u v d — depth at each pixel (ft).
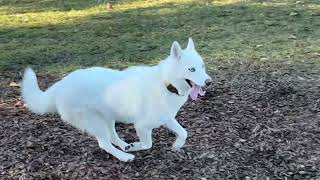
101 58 16.29
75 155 9.82
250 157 9.66
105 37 18.80
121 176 9.12
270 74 13.98
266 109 11.71
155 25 20.11
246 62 15.14
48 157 9.77
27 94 9.21
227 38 17.79
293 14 20.33
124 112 9.12
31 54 17.03
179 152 9.81
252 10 21.48
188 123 11.09
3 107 12.44
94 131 9.25
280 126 10.84
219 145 10.09
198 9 22.30
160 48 17.06
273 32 18.17
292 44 16.67
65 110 9.07
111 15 22.25
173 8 22.80
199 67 8.66
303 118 11.20
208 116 11.41
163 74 8.82
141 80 9.01
